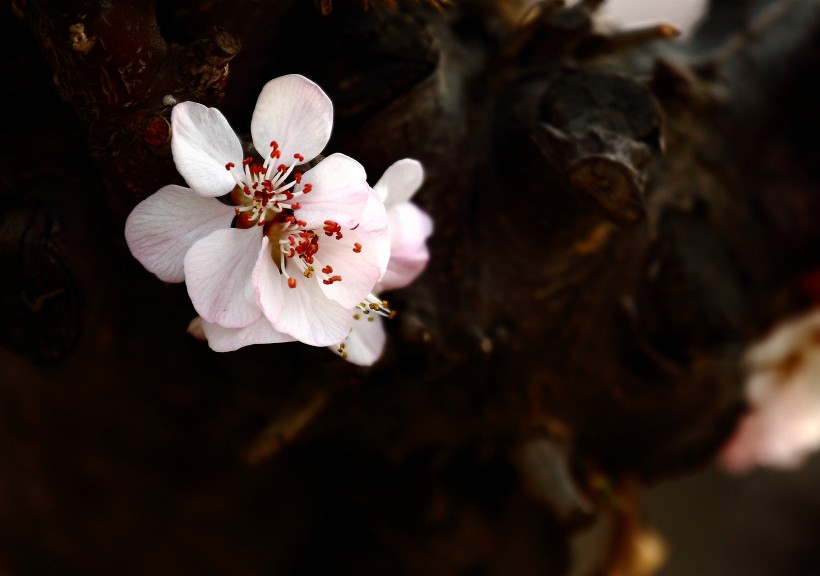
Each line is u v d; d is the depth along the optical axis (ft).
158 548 1.07
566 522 0.96
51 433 1.02
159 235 0.70
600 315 0.94
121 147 0.73
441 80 0.86
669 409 0.99
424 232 0.77
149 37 0.72
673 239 0.97
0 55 0.80
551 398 0.97
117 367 0.95
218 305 0.69
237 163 0.70
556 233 0.88
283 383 0.90
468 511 1.03
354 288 0.70
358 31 0.83
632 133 0.83
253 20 0.81
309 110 0.70
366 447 0.98
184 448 1.01
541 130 0.84
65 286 0.80
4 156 0.82
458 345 0.89
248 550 1.07
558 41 0.89
